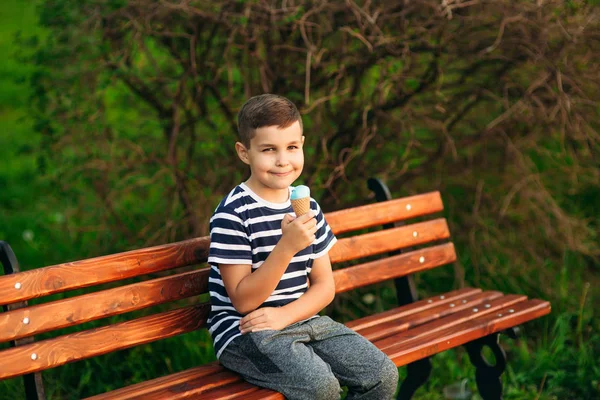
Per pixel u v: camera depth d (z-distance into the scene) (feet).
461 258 14.51
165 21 12.41
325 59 12.32
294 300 8.40
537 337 13.24
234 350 8.06
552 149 15.39
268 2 11.93
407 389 10.61
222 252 8.02
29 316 7.71
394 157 13.43
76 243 15.28
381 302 13.87
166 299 8.66
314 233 8.18
